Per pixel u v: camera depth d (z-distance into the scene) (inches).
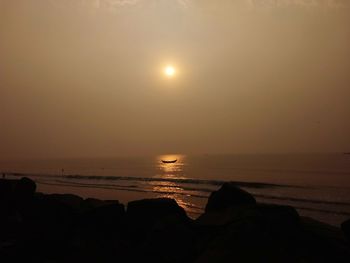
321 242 277.4
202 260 253.3
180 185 2021.4
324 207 1189.7
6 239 453.1
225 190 414.6
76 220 430.0
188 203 1285.7
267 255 246.7
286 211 331.6
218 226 317.4
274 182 2127.2
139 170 3909.9
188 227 339.6
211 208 410.3
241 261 243.8
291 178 2427.4
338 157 6732.3
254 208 343.9
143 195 1550.2
